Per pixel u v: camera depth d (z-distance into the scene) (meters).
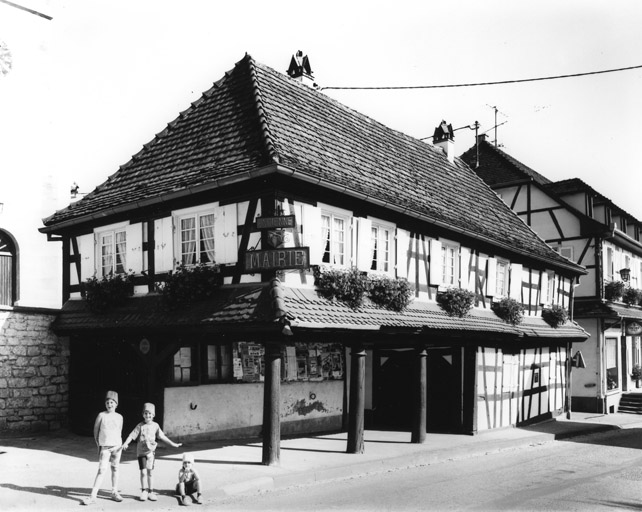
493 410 17.11
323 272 11.94
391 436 15.06
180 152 13.77
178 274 11.65
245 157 11.76
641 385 27.94
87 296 13.57
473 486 10.12
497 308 18.17
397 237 14.33
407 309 13.91
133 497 8.55
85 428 14.00
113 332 12.73
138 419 12.69
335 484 10.19
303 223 11.70
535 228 25.77
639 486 10.33
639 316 25.70
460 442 14.45
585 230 24.52
